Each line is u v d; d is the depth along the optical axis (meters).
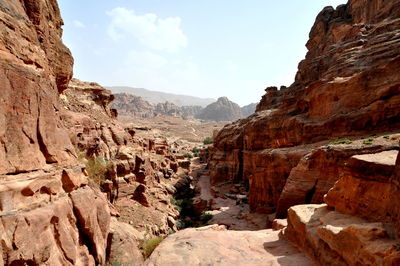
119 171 24.69
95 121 27.56
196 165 68.19
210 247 8.32
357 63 25.73
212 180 49.34
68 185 9.36
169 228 23.25
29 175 7.49
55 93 10.44
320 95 26.45
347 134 21.50
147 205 24.91
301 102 31.27
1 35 7.39
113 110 40.00
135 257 13.17
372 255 4.95
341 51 33.25
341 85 23.89
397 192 5.77
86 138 22.23
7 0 8.39
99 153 23.03
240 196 37.22
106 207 12.01
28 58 8.46
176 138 103.69
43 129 8.66
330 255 6.57
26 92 7.90
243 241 9.55
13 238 6.26
